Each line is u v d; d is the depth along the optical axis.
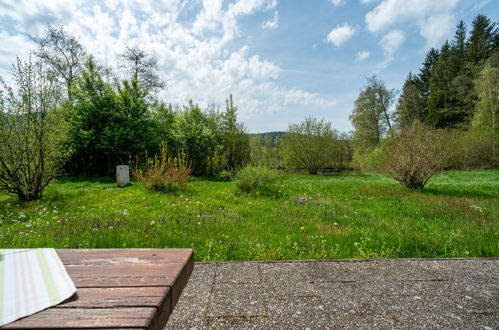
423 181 9.95
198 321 1.89
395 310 2.04
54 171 8.08
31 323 0.74
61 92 7.99
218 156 18.52
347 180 14.24
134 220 4.68
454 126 29.83
